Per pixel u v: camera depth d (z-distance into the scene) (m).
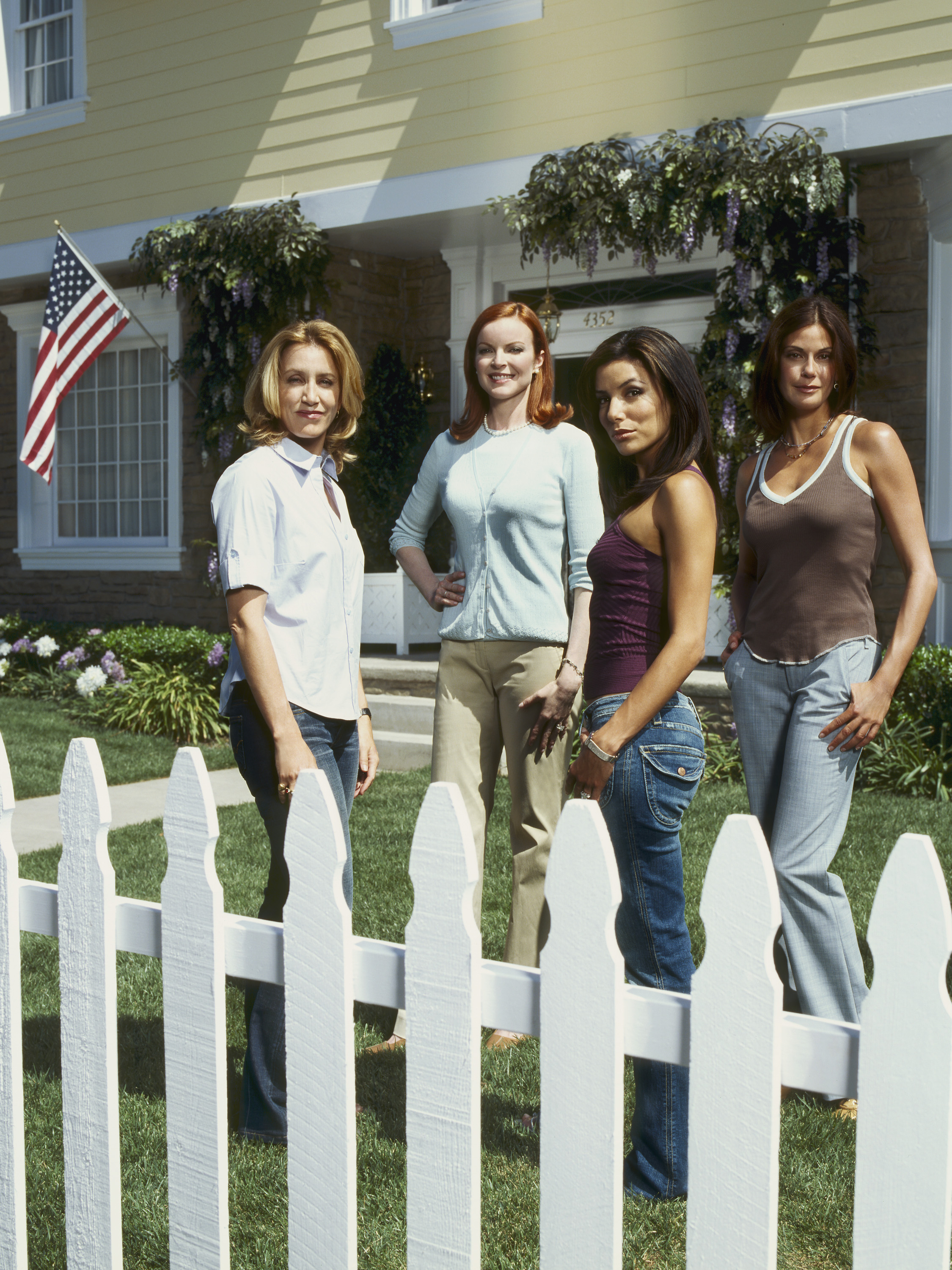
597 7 7.12
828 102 6.44
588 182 6.75
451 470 3.15
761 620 2.80
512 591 3.06
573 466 3.05
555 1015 1.43
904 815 5.14
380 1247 2.12
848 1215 2.19
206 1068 1.68
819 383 2.72
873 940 1.26
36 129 9.73
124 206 9.29
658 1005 1.39
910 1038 1.24
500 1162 2.40
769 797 2.85
